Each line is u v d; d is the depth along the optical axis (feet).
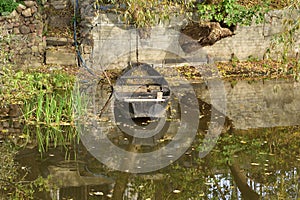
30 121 35.42
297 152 29.30
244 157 28.35
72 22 57.47
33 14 51.57
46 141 31.19
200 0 58.44
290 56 57.31
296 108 40.86
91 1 55.21
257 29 59.88
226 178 25.20
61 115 36.40
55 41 54.39
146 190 23.49
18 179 24.82
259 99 43.96
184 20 56.90
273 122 36.22
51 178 24.91
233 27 58.44
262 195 23.07
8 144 30.55
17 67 50.24
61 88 45.65
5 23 49.96
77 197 22.48
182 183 24.47
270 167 26.76
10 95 41.63
